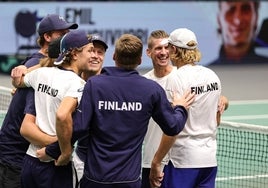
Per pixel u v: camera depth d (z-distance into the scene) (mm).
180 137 10430
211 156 10508
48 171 9445
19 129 10656
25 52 34781
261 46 40781
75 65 9625
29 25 34781
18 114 10586
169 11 37938
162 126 9312
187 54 10422
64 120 8781
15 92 10758
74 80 9406
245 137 17266
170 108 9305
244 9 39906
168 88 10336
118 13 36625
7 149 10781
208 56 39188
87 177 9141
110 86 9039
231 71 38781
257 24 40406
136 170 9156
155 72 11562
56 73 9539
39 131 9484
